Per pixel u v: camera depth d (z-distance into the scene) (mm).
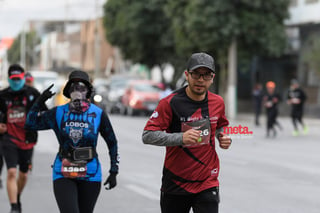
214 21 55844
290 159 26172
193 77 9094
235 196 17297
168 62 82250
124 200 16906
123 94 63844
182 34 60906
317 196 17375
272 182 19844
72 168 10188
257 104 48812
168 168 9414
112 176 10758
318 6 59656
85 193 10336
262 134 40562
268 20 57344
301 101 39875
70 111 10352
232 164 24312
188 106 9320
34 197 17391
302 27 63438
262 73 71375
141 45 80750
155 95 60750
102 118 10492
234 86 58312
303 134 40812
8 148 14516
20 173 14969
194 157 9297
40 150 29484
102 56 146625
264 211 15258
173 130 9406
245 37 57594
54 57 182625
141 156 27094
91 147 10375
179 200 9438
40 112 10430
